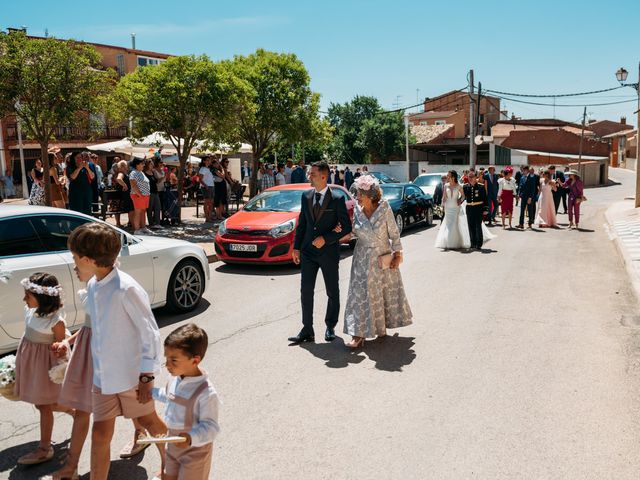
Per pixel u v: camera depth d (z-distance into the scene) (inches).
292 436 161.2
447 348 234.7
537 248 503.2
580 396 185.0
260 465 146.2
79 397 135.5
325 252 245.6
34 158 1450.5
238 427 167.0
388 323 243.8
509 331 256.7
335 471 142.9
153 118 605.6
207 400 109.5
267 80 863.7
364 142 2119.8
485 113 2598.4
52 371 143.4
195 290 304.0
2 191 1286.9
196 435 106.7
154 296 278.2
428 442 156.6
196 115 613.9
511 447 153.0
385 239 237.0
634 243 498.9
